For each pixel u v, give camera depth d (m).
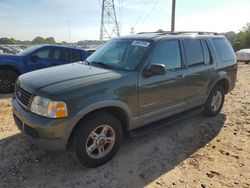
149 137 4.68
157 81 4.10
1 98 7.22
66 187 3.22
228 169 3.73
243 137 4.83
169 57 4.39
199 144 4.50
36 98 3.24
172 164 3.82
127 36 4.83
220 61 5.58
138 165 3.75
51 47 8.63
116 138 3.74
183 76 4.58
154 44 4.17
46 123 3.09
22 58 7.95
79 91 3.23
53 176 3.41
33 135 3.28
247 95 8.37
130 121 3.86
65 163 3.70
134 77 3.78
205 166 3.79
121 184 3.31
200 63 5.05
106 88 3.45
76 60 9.03
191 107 5.07
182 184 3.36
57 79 3.49
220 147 4.41
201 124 5.41
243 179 3.50
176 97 4.55
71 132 3.25
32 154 3.89
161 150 4.22
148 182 3.37
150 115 4.14
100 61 4.40
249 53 24.00
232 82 6.10
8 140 4.32
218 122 5.58
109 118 3.57
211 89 5.43
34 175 3.42
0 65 7.50
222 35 6.13
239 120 5.75
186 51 4.74
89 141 3.49
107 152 3.70
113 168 3.64
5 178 3.33
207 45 5.31
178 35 4.75
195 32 5.43
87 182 3.32
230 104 7.09
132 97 3.77
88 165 3.54
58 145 3.19
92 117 3.42
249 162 3.93
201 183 3.39
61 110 3.10
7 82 7.72
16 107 3.66
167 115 4.52
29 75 3.90
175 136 4.78
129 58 4.13
